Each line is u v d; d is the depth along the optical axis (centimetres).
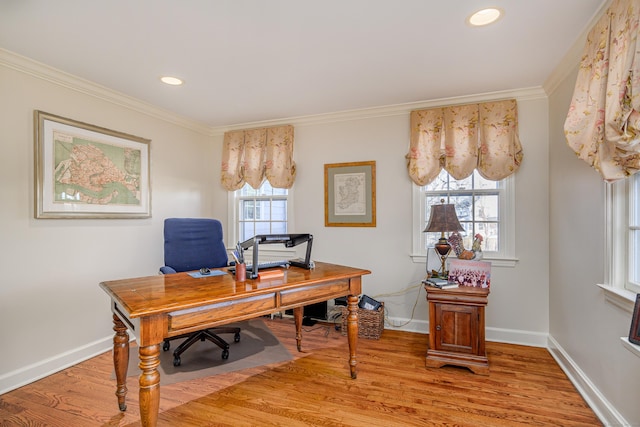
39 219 236
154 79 262
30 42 204
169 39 201
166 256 286
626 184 172
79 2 164
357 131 349
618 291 167
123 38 200
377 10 173
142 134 321
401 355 269
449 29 192
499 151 290
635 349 121
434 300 247
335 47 213
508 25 187
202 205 399
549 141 279
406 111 329
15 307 222
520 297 292
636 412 152
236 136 393
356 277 231
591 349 198
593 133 162
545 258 285
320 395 211
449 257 306
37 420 186
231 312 171
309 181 369
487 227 307
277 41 205
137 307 145
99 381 229
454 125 305
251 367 250
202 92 290
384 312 335
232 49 214
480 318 237
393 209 335
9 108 220
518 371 241
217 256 310
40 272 237
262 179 380
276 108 336
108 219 286
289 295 196
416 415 189
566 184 238
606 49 154
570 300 231
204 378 233
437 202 324
